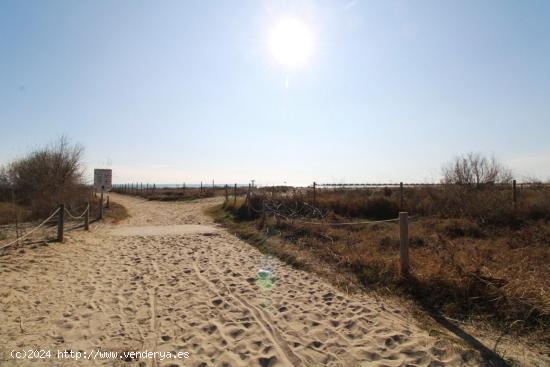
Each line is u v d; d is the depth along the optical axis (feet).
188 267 28.17
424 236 31.30
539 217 35.88
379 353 13.80
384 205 49.37
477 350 13.65
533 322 15.34
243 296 20.90
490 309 16.92
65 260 28.94
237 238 42.52
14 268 25.18
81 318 17.35
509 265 21.71
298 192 61.52
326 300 20.07
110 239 41.27
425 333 15.35
